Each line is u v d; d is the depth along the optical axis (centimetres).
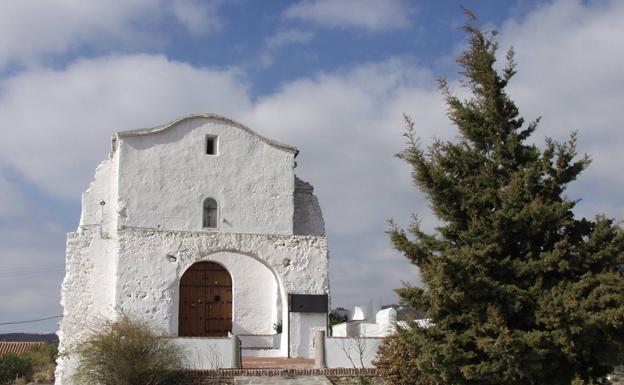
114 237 2667
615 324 1463
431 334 1641
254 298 3005
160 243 2627
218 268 3014
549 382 1600
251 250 2717
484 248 1653
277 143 2998
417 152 1722
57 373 2583
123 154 2789
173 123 2869
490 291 1595
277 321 2964
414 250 1697
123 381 2048
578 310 1508
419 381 1911
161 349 2119
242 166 2939
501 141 1797
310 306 2670
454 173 1805
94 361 2059
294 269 2745
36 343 5422
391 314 2553
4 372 4181
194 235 2664
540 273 1644
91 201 2861
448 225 1772
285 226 2941
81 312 2652
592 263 1628
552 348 1545
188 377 2095
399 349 1992
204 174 2880
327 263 2794
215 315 2966
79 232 2722
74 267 2686
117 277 2561
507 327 1566
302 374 2141
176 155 2856
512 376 1550
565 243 1617
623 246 1614
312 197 3195
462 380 1599
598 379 1686
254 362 2433
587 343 1545
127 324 2175
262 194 2941
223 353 2247
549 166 1694
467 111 1819
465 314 1623
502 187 1752
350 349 2322
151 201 2788
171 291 2600
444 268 1552
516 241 1698
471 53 1844
